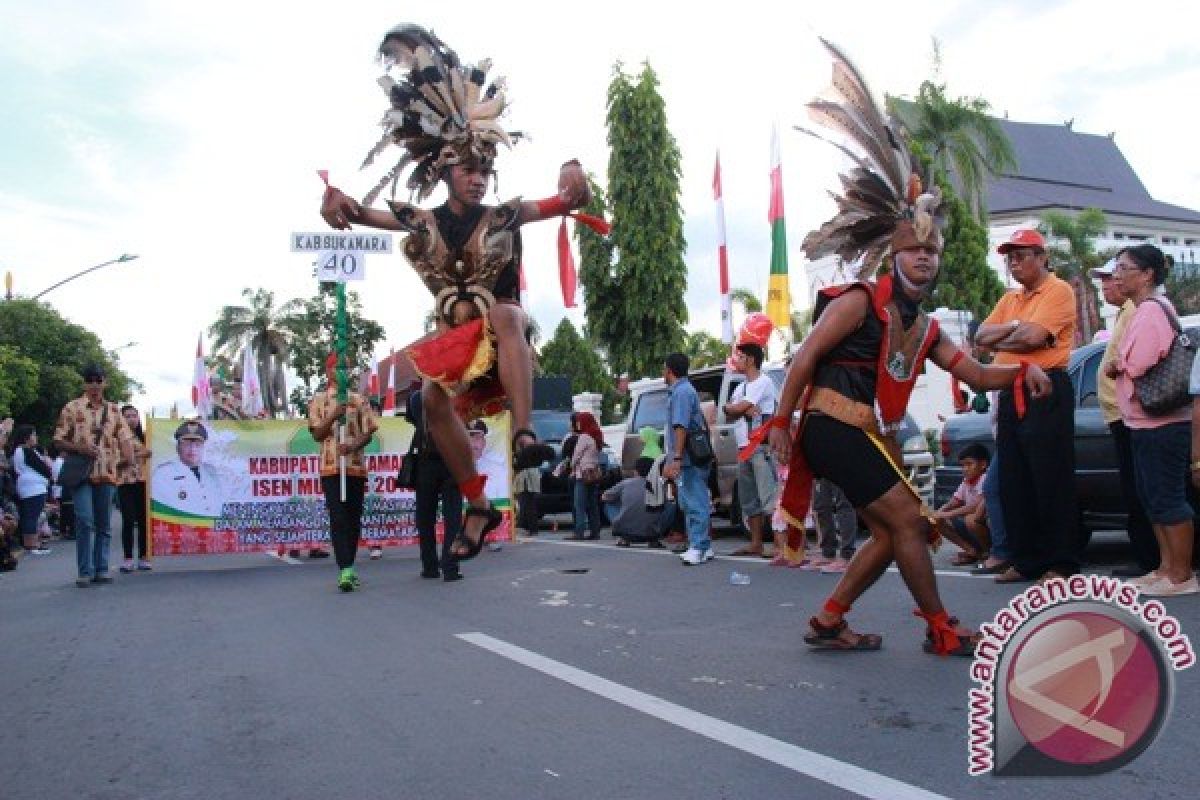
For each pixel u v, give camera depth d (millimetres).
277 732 4418
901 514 5008
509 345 3736
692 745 3943
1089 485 8008
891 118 5047
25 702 5172
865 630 5887
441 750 4051
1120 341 6539
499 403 3979
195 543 12195
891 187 4969
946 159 27906
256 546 12320
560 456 15023
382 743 4188
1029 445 6695
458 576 9375
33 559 14594
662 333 25531
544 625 6691
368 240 9000
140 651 6414
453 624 6871
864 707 4320
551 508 15781
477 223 3805
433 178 3891
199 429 12266
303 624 7156
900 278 4953
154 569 11758
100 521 10461
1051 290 6684
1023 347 5879
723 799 3359
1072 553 6688
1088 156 66125
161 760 4102
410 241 3801
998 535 7645
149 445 12133
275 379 52812
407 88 3824
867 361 4996
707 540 9578
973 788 3342
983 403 9516
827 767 3605
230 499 12305
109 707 4996
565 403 20734
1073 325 6723
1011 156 28734
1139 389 6215
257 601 8508
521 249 3910
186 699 5078
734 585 8016
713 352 32469
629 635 6195
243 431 12367
